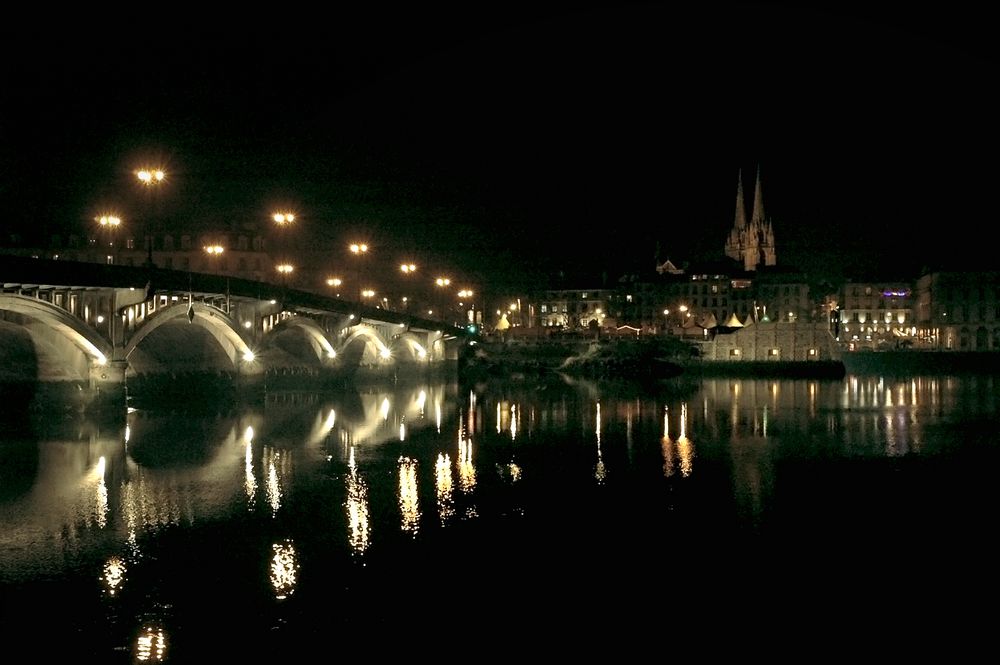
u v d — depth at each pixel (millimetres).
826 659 27359
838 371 171000
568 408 103688
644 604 31688
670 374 178000
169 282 76750
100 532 40938
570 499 48375
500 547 38594
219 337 93000
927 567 35781
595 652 27828
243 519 43562
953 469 57562
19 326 69125
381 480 54000
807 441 71750
